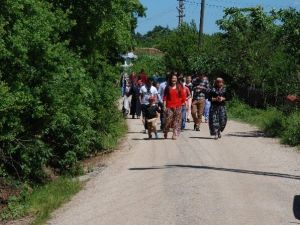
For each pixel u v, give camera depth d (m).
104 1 16.03
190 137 19.58
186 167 13.53
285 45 20.28
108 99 17.28
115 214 9.58
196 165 13.83
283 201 10.19
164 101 19.16
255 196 10.54
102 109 17.08
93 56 16.89
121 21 16.95
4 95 10.16
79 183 12.12
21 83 10.91
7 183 11.20
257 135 20.20
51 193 11.25
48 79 11.82
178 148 16.84
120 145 17.75
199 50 43.31
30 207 10.42
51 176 12.93
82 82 13.57
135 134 20.66
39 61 11.48
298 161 14.60
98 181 12.41
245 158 14.98
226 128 22.77
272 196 10.55
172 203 10.07
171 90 19.03
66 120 12.30
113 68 18.38
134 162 14.54
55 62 11.86
